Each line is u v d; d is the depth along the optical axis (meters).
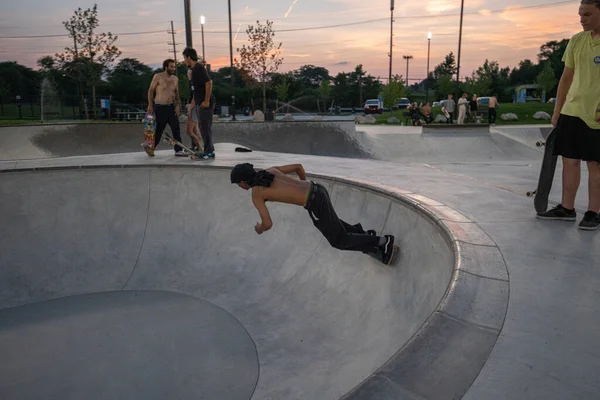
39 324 5.07
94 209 6.93
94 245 6.64
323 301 4.88
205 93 7.87
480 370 1.99
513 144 16.89
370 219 5.07
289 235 6.05
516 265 3.09
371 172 7.25
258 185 3.80
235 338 4.68
